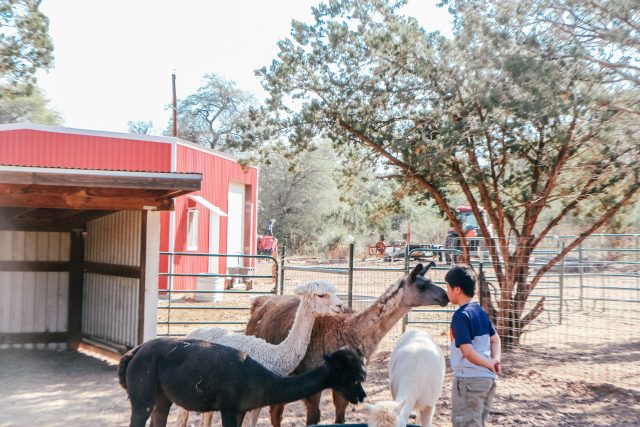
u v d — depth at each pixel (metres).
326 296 5.68
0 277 11.02
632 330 13.79
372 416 4.28
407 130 11.51
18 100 40.19
